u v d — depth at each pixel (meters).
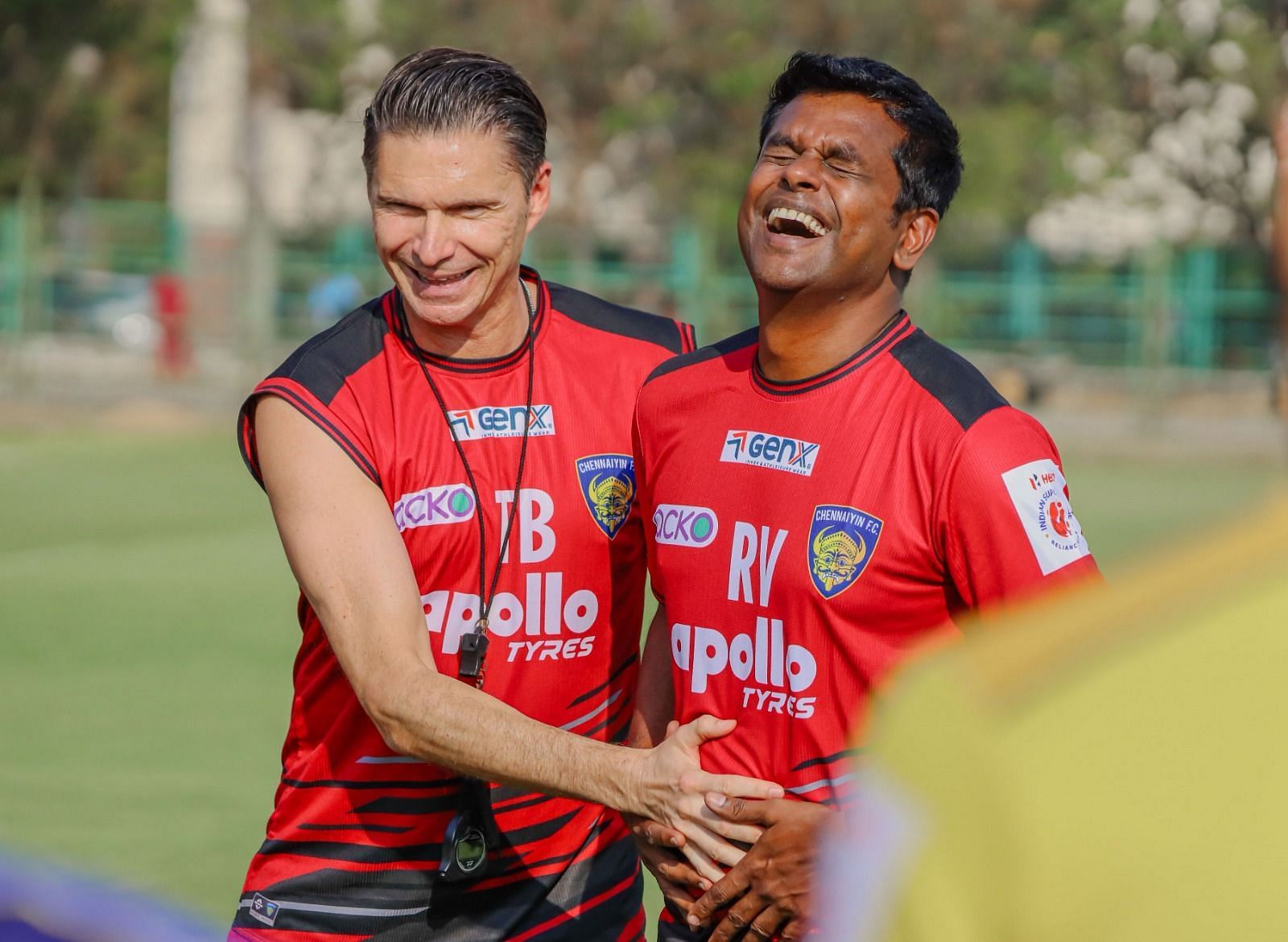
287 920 4.67
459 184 4.35
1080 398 30.11
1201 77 37.53
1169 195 39.66
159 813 7.88
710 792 3.80
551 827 4.70
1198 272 30.88
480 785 4.50
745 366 4.11
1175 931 1.43
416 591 4.38
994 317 31.67
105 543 16.42
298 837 4.66
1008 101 37.56
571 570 4.67
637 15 37.62
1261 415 27.98
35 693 10.33
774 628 3.88
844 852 1.64
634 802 3.93
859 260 3.78
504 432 4.62
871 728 1.65
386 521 4.42
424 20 38.59
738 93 37.06
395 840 4.58
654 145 40.09
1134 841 1.44
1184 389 29.17
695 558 4.05
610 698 4.81
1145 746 1.45
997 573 3.63
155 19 39.47
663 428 4.22
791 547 3.83
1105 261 32.38
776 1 37.25
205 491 20.39
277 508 4.48
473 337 4.60
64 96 40.50
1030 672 1.52
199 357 31.72
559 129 39.38
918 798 1.53
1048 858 1.46
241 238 32.53
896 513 3.73
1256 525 1.52
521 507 4.61
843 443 3.82
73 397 28.75
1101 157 38.59
